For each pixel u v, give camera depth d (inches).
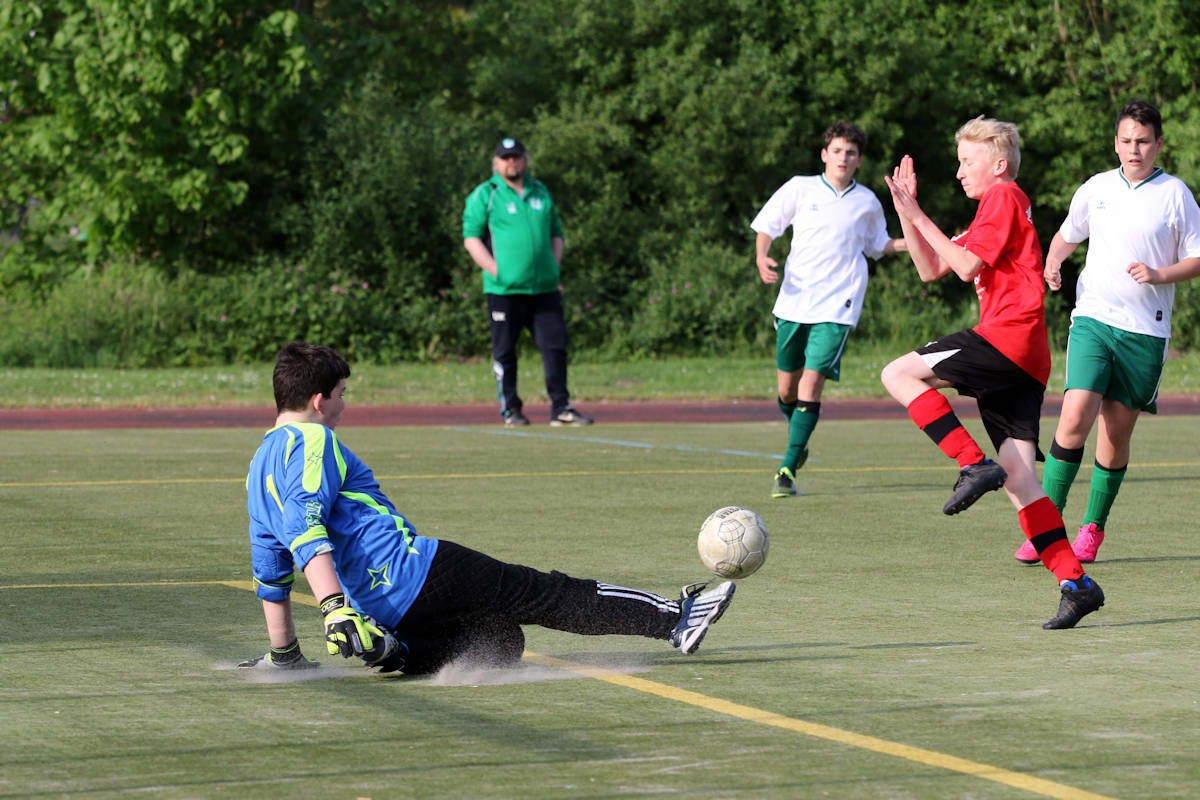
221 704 532.7
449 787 426.0
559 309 1903.3
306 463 557.0
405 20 4101.9
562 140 3604.8
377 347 3203.7
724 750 468.1
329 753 464.4
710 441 1686.8
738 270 3442.4
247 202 3403.1
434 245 3415.4
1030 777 436.8
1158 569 858.8
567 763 452.8
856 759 457.1
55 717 511.2
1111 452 875.4
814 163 3740.2
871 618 706.8
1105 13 3919.8
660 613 589.3
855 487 1257.4
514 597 572.7
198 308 3132.4
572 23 3927.2
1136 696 544.1
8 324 3065.9
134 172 3181.6
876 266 3782.0
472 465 1421.0
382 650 538.0
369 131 3405.5
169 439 1695.4
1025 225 770.8
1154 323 858.1
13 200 3385.8
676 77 3661.4
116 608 727.1
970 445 735.1
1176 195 850.1
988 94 3897.6
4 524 1034.1
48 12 3240.7
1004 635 665.0
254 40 3157.0
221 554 903.7
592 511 1099.3
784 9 3826.3
